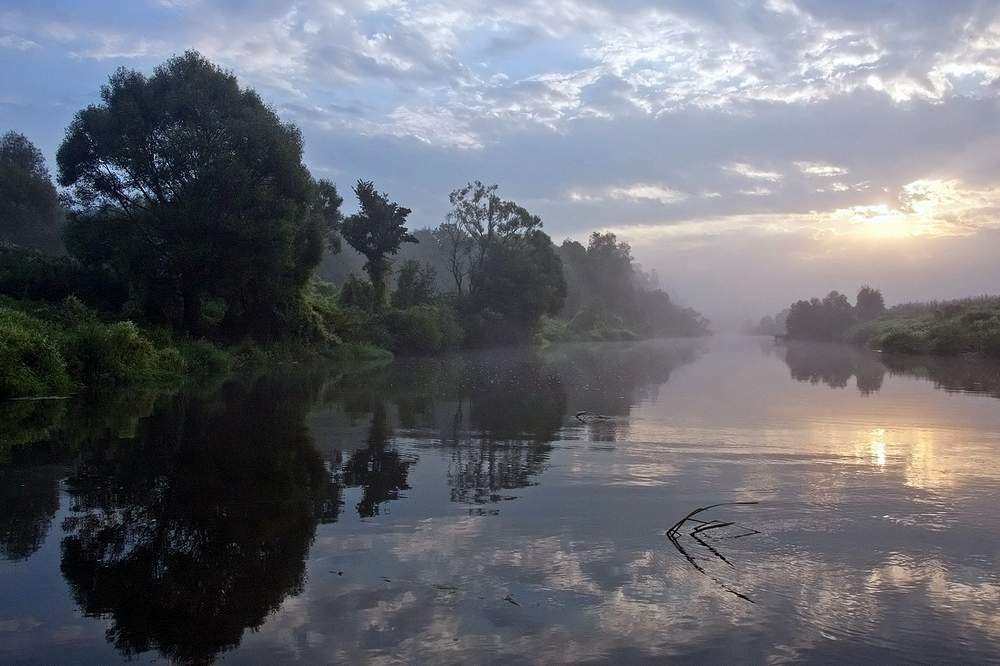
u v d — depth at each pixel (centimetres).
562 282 6906
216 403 1606
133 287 2872
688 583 512
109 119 2708
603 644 418
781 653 411
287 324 3434
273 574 526
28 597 484
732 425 1341
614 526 652
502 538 613
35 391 1625
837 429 1292
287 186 3052
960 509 718
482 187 6425
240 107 2984
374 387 2123
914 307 7806
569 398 1856
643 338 11562
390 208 4884
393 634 428
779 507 724
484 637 425
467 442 1124
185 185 2806
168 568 539
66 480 823
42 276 2748
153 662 396
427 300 5734
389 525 652
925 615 463
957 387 2273
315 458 974
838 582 517
